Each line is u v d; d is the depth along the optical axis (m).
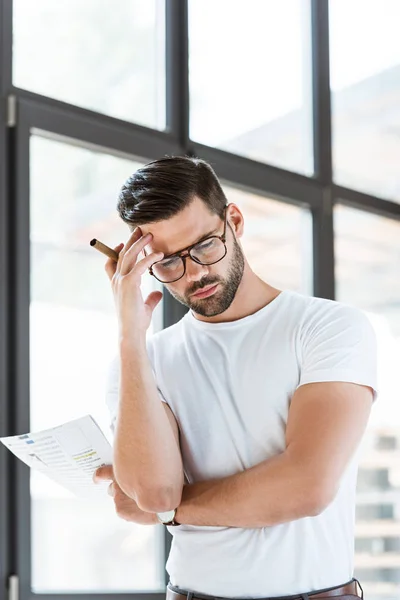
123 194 1.94
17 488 3.40
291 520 1.76
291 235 4.58
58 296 3.63
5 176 3.49
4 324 3.43
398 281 5.02
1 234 3.46
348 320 1.89
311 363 1.84
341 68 4.89
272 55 4.57
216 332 1.96
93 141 3.75
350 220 4.87
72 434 1.86
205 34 4.30
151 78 4.08
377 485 4.73
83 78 3.81
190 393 1.95
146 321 1.92
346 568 1.89
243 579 1.83
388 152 5.05
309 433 1.78
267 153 4.50
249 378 1.90
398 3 5.09
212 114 4.27
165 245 1.88
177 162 1.90
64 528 3.59
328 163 4.71
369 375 1.85
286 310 1.94
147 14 4.09
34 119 3.56
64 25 3.78
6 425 3.40
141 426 1.85
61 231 3.67
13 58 3.59
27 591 3.40
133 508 1.94
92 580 3.65
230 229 1.92
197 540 1.88
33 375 3.54
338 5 4.91
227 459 1.90
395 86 5.10
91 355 3.69
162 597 3.75
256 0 4.54
